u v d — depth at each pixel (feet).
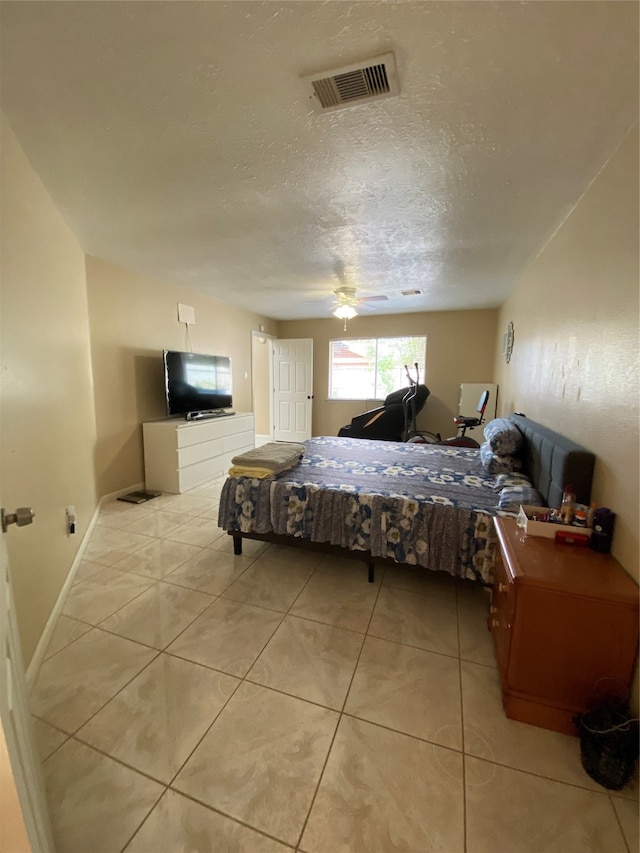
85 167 6.05
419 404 18.43
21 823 1.95
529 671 4.41
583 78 4.17
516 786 3.79
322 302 17.37
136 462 13.12
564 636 4.25
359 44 3.78
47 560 6.06
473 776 3.88
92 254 10.52
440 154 5.67
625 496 4.59
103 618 6.40
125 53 3.90
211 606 6.75
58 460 6.95
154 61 4.00
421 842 3.33
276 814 3.54
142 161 5.88
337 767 3.96
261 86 4.33
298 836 3.37
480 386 17.54
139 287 12.76
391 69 4.07
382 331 20.67
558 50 3.82
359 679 5.12
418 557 6.87
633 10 3.37
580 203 6.82
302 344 21.91
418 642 5.87
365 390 21.86
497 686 5.03
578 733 4.19
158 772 3.92
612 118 4.78
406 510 7.00
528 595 4.31
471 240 9.17
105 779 3.85
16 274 5.34
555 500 6.32
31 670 5.06
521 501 6.68
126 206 7.39
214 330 16.89
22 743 2.51
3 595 2.56
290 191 6.81
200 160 5.86
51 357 6.81
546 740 4.28
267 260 10.98
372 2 3.33
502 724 4.48
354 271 12.05
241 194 6.93
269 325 21.83
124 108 4.71
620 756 3.76
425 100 4.53
